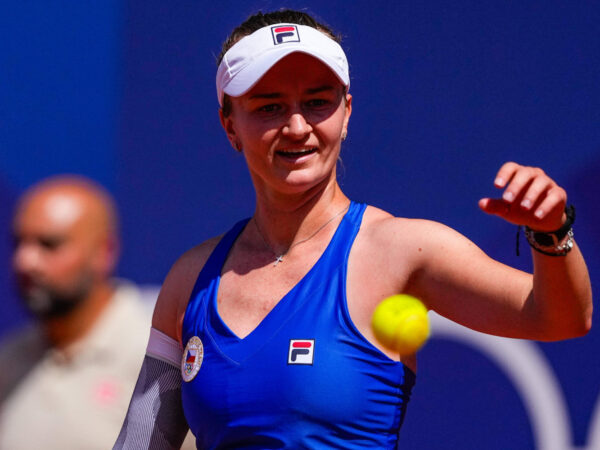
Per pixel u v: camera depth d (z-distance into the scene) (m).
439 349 15.23
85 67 15.97
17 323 15.20
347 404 7.44
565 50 15.12
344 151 15.36
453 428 15.06
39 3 16.00
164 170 15.77
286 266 8.20
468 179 15.20
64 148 15.84
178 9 15.96
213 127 15.80
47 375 9.95
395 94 15.37
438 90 15.31
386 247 7.86
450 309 7.66
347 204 8.59
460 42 15.30
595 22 15.09
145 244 15.58
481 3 15.30
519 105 15.15
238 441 7.78
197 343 8.22
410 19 15.42
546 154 15.06
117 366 9.98
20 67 15.95
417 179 15.27
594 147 14.98
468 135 15.23
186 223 15.66
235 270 8.52
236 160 15.74
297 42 8.00
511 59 15.20
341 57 8.27
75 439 9.79
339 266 7.91
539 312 6.91
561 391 14.92
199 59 15.88
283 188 8.10
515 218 6.46
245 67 8.08
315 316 7.68
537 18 15.19
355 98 15.40
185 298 8.85
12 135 15.82
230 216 15.68
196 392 8.01
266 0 15.75
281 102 8.03
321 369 7.46
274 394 7.52
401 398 7.79
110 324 10.09
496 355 15.09
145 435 9.02
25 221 9.87
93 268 9.93
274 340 7.68
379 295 7.75
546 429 14.86
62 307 9.82
